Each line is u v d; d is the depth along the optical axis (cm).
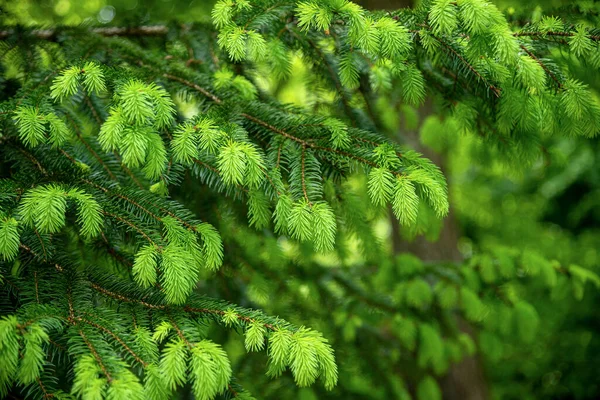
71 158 127
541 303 331
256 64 140
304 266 156
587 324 363
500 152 141
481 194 372
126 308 120
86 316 117
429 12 121
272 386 149
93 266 125
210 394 113
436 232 147
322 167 126
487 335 162
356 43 121
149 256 118
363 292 158
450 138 150
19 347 111
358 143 126
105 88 120
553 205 385
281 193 121
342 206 136
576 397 355
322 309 156
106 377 111
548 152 139
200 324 119
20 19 144
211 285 148
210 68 140
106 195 124
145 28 147
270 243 145
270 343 118
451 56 124
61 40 140
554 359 364
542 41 124
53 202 117
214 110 126
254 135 127
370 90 141
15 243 116
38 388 113
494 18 118
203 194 140
